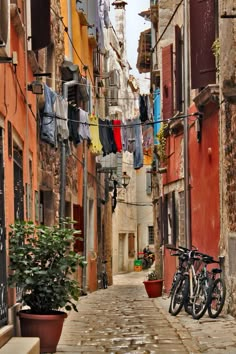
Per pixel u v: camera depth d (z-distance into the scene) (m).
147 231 52.56
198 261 13.90
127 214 48.88
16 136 10.03
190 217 16.75
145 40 32.03
